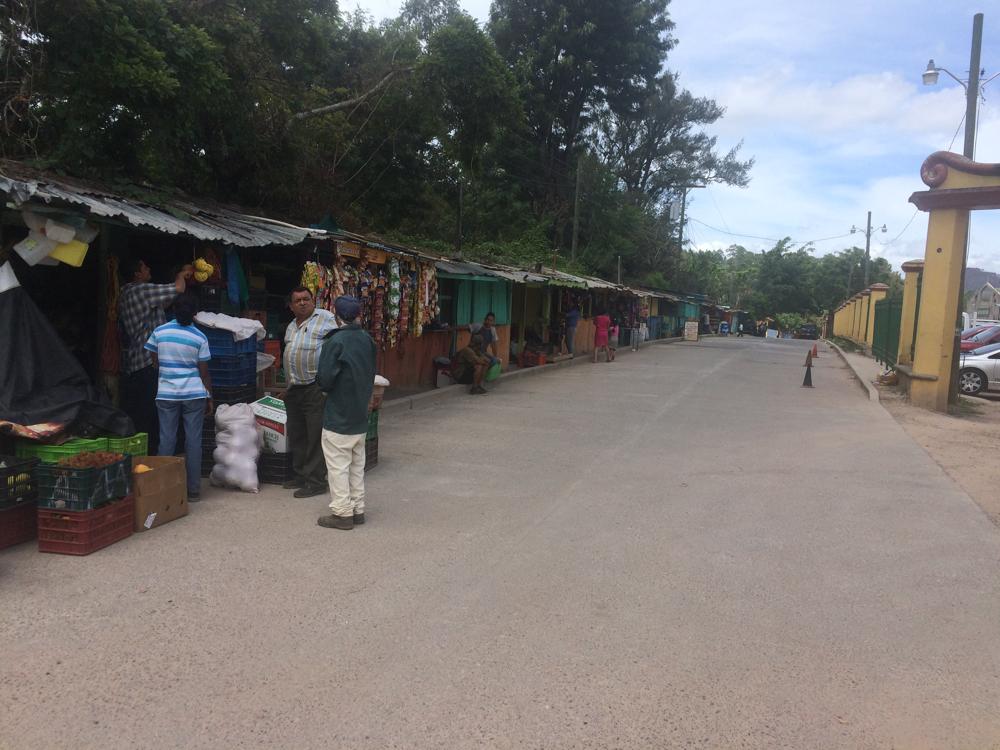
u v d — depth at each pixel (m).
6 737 3.13
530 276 18.77
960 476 8.45
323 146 15.73
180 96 9.02
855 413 13.45
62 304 7.69
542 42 34.16
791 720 3.43
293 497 6.82
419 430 10.53
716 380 18.92
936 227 14.24
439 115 16.25
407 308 12.06
